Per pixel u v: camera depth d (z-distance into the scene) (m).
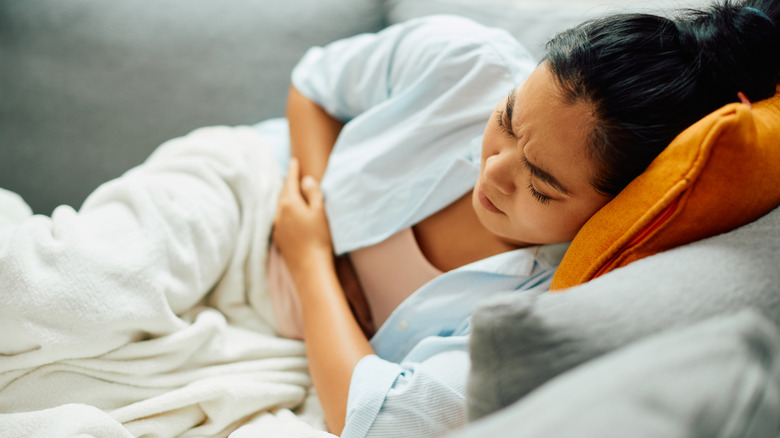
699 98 0.46
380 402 0.55
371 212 0.70
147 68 0.97
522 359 0.37
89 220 0.62
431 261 0.68
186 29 0.99
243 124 0.99
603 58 0.46
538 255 0.62
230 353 0.64
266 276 0.72
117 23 0.97
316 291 0.67
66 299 0.54
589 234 0.48
